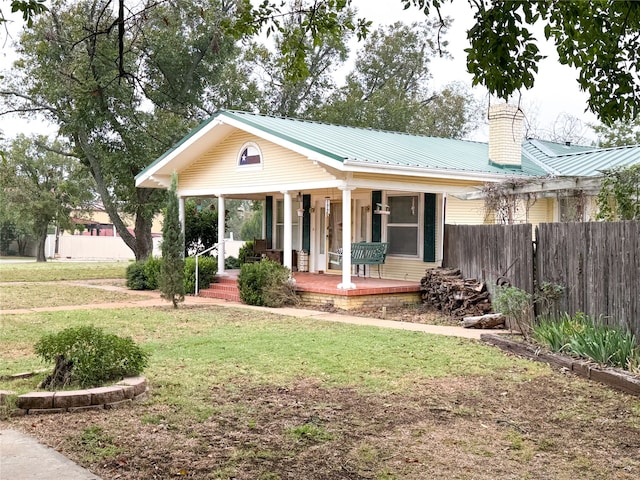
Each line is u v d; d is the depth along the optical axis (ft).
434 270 48.21
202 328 38.32
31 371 24.50
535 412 20.90
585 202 49.52
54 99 72.84
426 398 22.26
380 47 126.72
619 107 21.52
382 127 110.22
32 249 176.14
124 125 75.20
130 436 17.53
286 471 15.34
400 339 33.91
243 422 19.08
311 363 27.55
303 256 65.62
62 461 15.47
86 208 160.45
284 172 53.62
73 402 19.65
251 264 53.06
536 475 15.48
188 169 64.85
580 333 28.32
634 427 19.40
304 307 49.80
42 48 44.04
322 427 18.75
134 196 83.20
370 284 51.85
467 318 38.75
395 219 56.59
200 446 16.93
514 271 38.70
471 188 51.13
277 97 114.32
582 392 23.44
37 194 141.59
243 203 207.00
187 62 80.02
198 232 76.59
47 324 39.65
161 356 28.84
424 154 55.16
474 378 25.34
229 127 57.72
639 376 23.71
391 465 15.90
